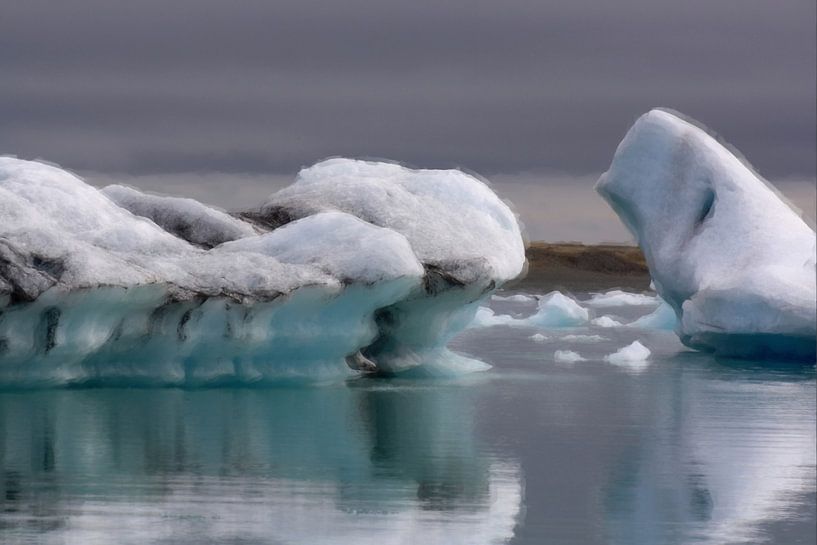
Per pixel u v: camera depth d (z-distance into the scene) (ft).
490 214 201.77
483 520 109.40
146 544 99.86
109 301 151.84
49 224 160.97
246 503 112.37
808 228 240.53
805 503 116.98
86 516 106.93
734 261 235.81
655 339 285.43
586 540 104.88
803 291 219.41
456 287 184.34
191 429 143.64
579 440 144.46
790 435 149.28
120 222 170.09
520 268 198.80
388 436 143.84
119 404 155.63
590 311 424.05
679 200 254.06
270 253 175.94
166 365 165.89
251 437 140.87
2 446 132.16
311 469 125.90
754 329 221.66
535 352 247.50
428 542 102.99
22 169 173.37
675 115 271.08
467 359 208.44
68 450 131.03
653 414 163.73
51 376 156.97
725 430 152.35
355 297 172.96
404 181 204.95
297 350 173.88
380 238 174.19
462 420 155.63
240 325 164.55
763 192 248.11
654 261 253.44
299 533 103.91
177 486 117.70
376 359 191.21
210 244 184.44
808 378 204.33
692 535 106.93
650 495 119.14
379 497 115.55
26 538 100.63
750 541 105.50
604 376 203.92
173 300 158.71
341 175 212.43
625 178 261.03
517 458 134.10
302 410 157.89
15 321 148.36
